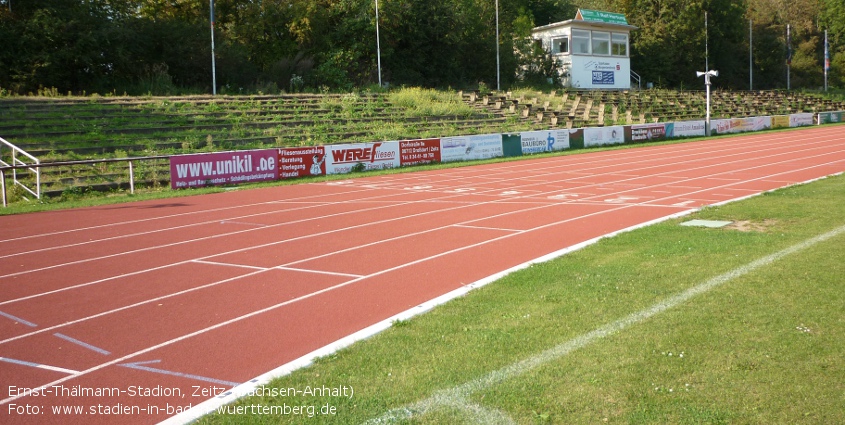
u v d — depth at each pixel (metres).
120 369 6.27
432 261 10.58
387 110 43.03
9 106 31.45
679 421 4.60
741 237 10.92
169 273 10.43
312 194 21.16
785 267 8.62
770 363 5.49
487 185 21.98
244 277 9.95
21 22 38.16
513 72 64.12
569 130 37.94
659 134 43.09
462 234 12.89
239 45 50.47
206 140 31.14
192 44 45.75
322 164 27.83
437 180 24.36
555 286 8.34
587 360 5.74
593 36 62.56
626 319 6.82
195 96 39.03
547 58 62.41
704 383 5.17
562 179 23.08
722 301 7.25
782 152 31.66
